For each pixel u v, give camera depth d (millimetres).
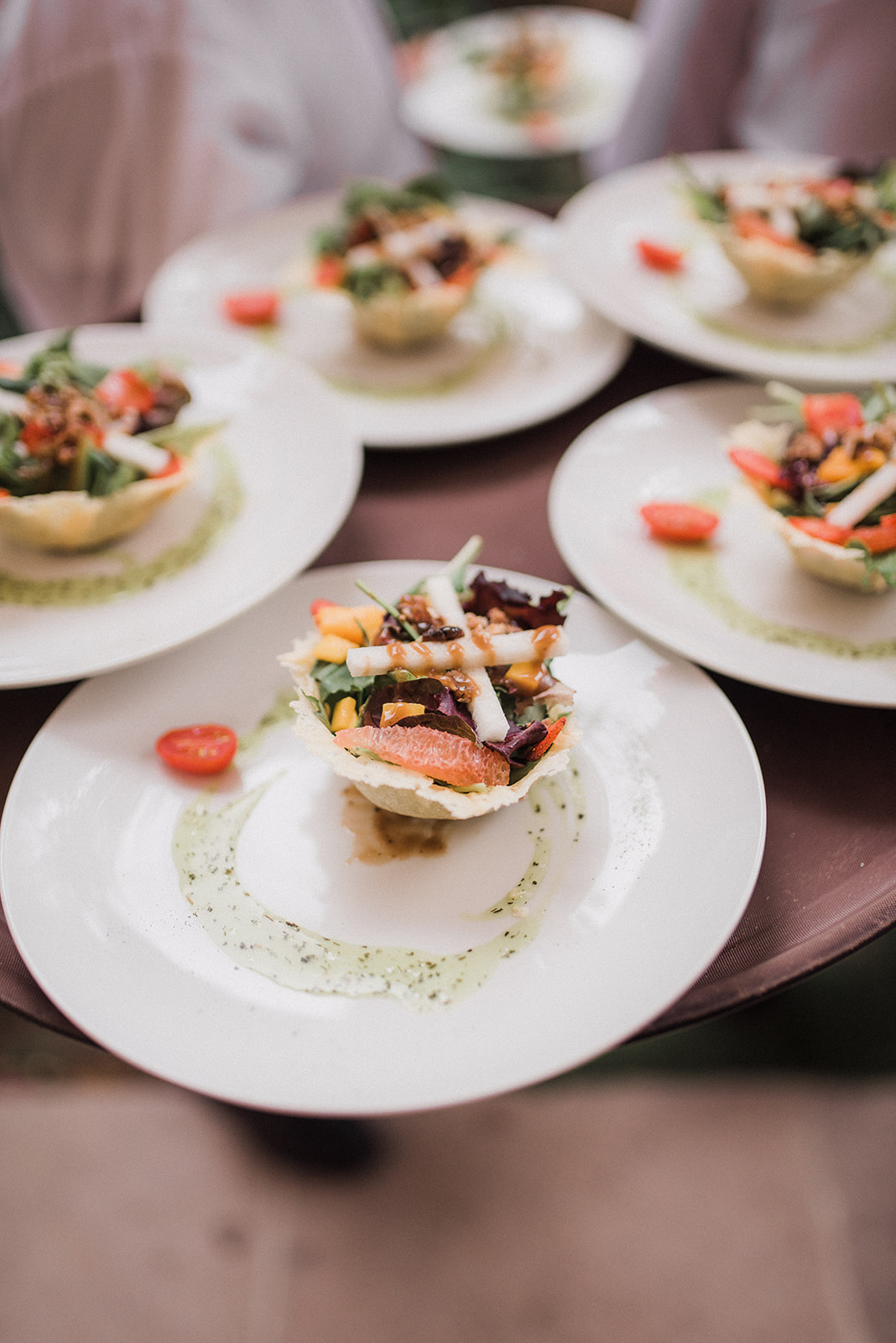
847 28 1050
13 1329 790
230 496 652
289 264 830
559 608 571
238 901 508
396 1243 819
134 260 1080
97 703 558
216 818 530
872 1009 910
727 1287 799
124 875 512
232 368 715
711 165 890
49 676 553
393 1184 842
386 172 1259
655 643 574
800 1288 796
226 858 520
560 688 535
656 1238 818
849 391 719
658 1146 854
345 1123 860
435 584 555
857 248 747
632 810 526
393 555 648
